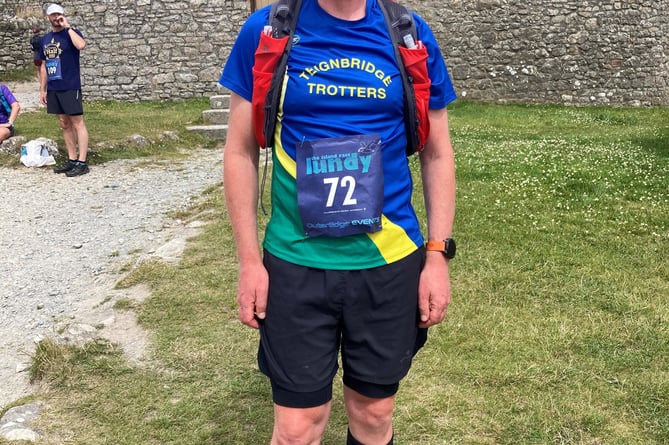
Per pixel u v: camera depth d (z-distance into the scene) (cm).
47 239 515
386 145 169
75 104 693
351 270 170
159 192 644
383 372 180
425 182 189
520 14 1460
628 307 359
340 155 164
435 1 1480
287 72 164
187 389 294
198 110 1227
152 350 327
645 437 254
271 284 175
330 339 178
